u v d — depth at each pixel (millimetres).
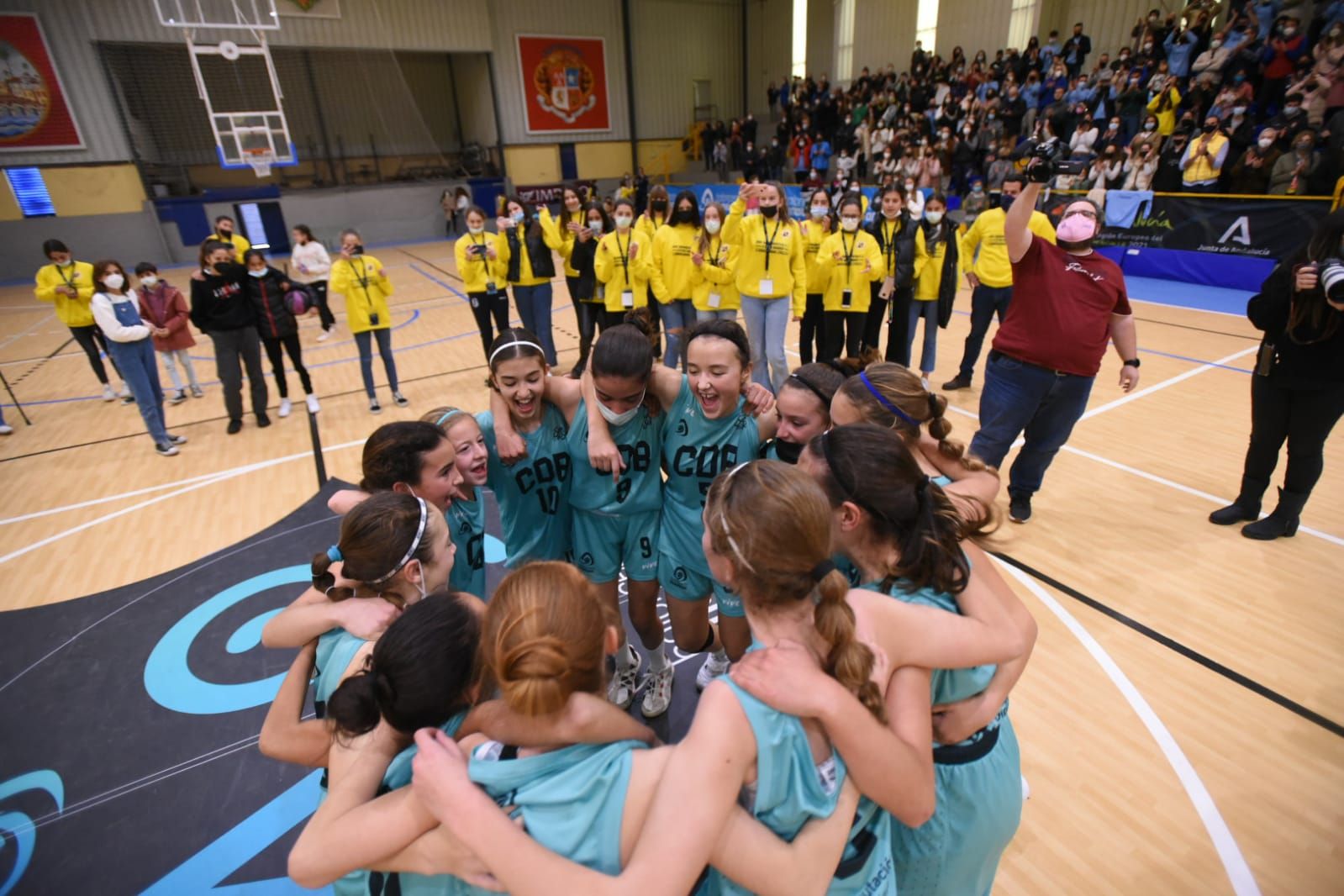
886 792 1080
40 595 3902
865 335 6781
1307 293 3246
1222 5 12289
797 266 5801
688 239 6488
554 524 2529
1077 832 2271
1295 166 8602
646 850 926
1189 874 2129
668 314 6910
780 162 18594
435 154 22156
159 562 4203
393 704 1150
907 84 16484
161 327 6883
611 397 2053
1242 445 4992
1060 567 3693
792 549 1114
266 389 6531
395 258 17312
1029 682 2922
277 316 6164
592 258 7168
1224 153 9578
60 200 15727
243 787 2623
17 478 5438
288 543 4379
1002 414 3814
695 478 2363
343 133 20500
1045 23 15086
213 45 16266
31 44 14711
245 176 19094
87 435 6340
